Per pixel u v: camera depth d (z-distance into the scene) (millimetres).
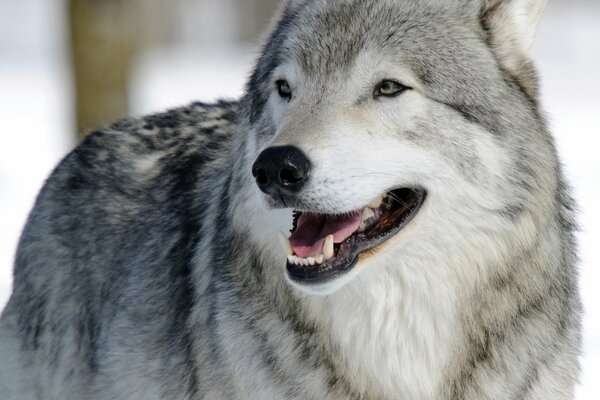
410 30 16109
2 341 20953
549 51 118250
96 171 20438
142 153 20312
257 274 16047
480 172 15781
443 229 15914
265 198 15180
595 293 31219
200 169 19062
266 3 132250
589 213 41344
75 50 41031
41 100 77562
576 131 62906
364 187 15312
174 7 131750
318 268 14945
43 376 20234
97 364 19047
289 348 15891
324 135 15328
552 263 16219
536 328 16047
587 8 164000
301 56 16266
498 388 16000
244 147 16812
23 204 44812
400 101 15781
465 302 16016
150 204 19406
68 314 19812
